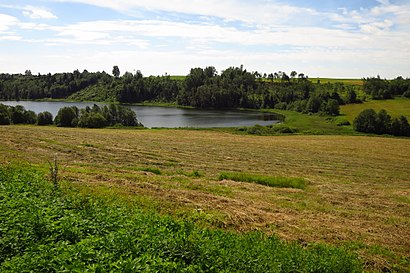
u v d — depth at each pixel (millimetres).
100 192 15656
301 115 113250
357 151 50438
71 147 33688
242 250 10188
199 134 63781
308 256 10758
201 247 9445
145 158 32188
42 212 9625
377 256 12500
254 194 20250
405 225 16703
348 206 19938
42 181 15086
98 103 157000
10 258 7527
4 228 8391
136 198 15602
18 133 41938
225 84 159875
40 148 31516
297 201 19625
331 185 26141
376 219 17438
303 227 14844
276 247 11461
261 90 159625
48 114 77750
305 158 41656
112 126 78625
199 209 15352
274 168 33375
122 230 9156
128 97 161250
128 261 7246
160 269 7602
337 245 13125
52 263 6965
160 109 136500
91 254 7500
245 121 99312
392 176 33562
